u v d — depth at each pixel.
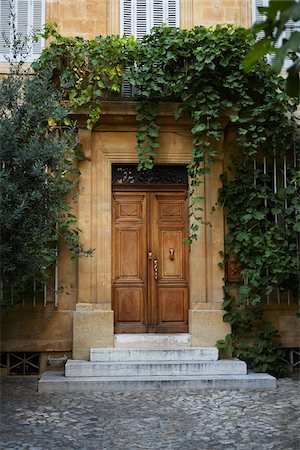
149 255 9.82
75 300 9.41
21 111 7.48
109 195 9.60
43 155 7.36
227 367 8.73
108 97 9.55
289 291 9.59
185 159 9.69
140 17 10.06
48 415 6.84
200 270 9.54
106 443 5.79
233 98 9.31
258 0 10.14
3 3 9.97
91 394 7.97
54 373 8.84
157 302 9.77
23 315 9.30
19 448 5.58
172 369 8.65
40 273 8.63
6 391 8.22
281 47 2.47
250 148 9.30
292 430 6.21
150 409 7.13
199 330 9.31
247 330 9.44
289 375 9.38
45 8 9.97
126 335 9.38
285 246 9.33
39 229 7.34
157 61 9.14
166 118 9.57
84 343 9.16
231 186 9.47
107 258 9.48
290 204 9.68
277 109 9.27
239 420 6.62
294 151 9.66
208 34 9.08
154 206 9.96
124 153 9.65
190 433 6.13
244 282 9.43
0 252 6.96
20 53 8.89
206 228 9.62
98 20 9.94
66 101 9.15
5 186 6.93
